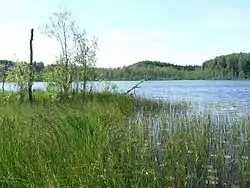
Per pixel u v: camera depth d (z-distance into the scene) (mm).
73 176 5316
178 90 54219
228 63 118875
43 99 21266
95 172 5473
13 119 9422
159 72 118438
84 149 6617
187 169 7113
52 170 5484
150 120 12992
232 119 12359
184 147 8234
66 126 8578
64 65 22547
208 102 26656
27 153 6250
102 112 13008
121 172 5891
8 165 5625
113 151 7047
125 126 11359
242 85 74250
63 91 22141
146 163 6926
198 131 9617
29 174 5309
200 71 127000
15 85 21609
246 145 8711
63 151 6648
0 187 5109
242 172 6902
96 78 23688
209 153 8094
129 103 19703
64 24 23547
